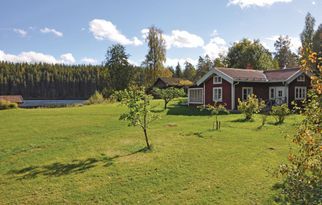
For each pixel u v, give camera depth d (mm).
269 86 35062
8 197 8320
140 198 8031
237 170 10023
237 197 7891
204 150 12727
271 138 14969
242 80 32812
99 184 9086
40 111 34375
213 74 34969
